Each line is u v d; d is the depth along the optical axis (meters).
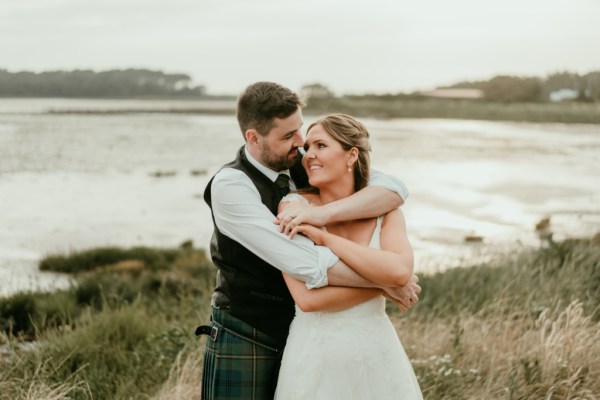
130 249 16.27
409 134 84.69
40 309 8.07
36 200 27.27
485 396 3.21
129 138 71.75
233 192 2.26
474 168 39.62
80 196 28.83
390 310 5.37
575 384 3.15
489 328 4.11
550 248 6.47
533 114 161.12
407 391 2.27
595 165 42.28
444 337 4.11
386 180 2.35
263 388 2.36
